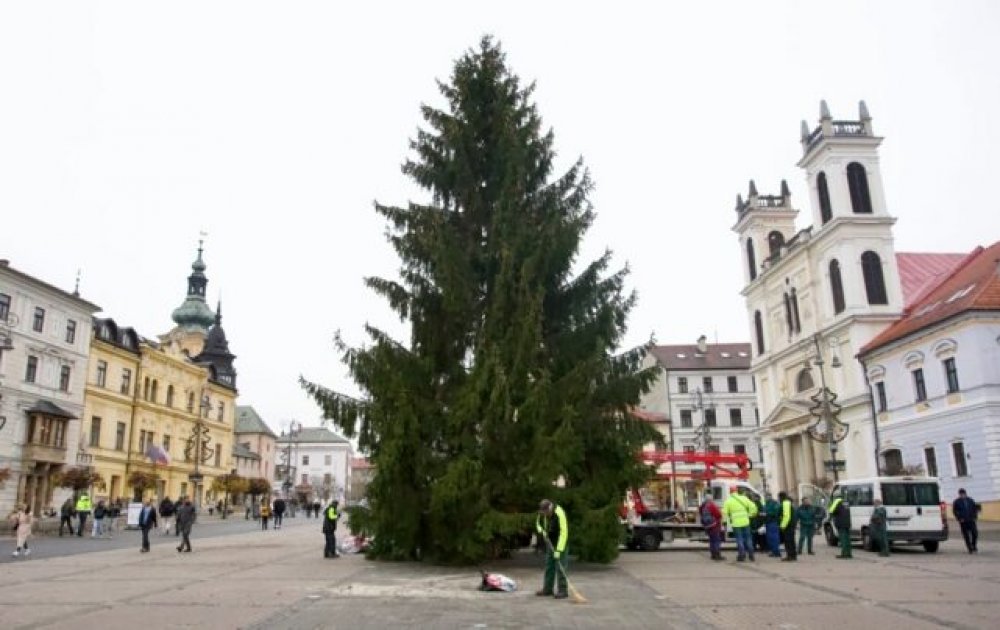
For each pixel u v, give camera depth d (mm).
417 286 20203
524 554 22391
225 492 72625
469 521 17688
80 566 20578
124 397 64812
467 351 20188
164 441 71688
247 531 43250
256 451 115188
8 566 20688
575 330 20312
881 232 53031
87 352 58656
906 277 56656
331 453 153875
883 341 46812
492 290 20391
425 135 21781
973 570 17906
